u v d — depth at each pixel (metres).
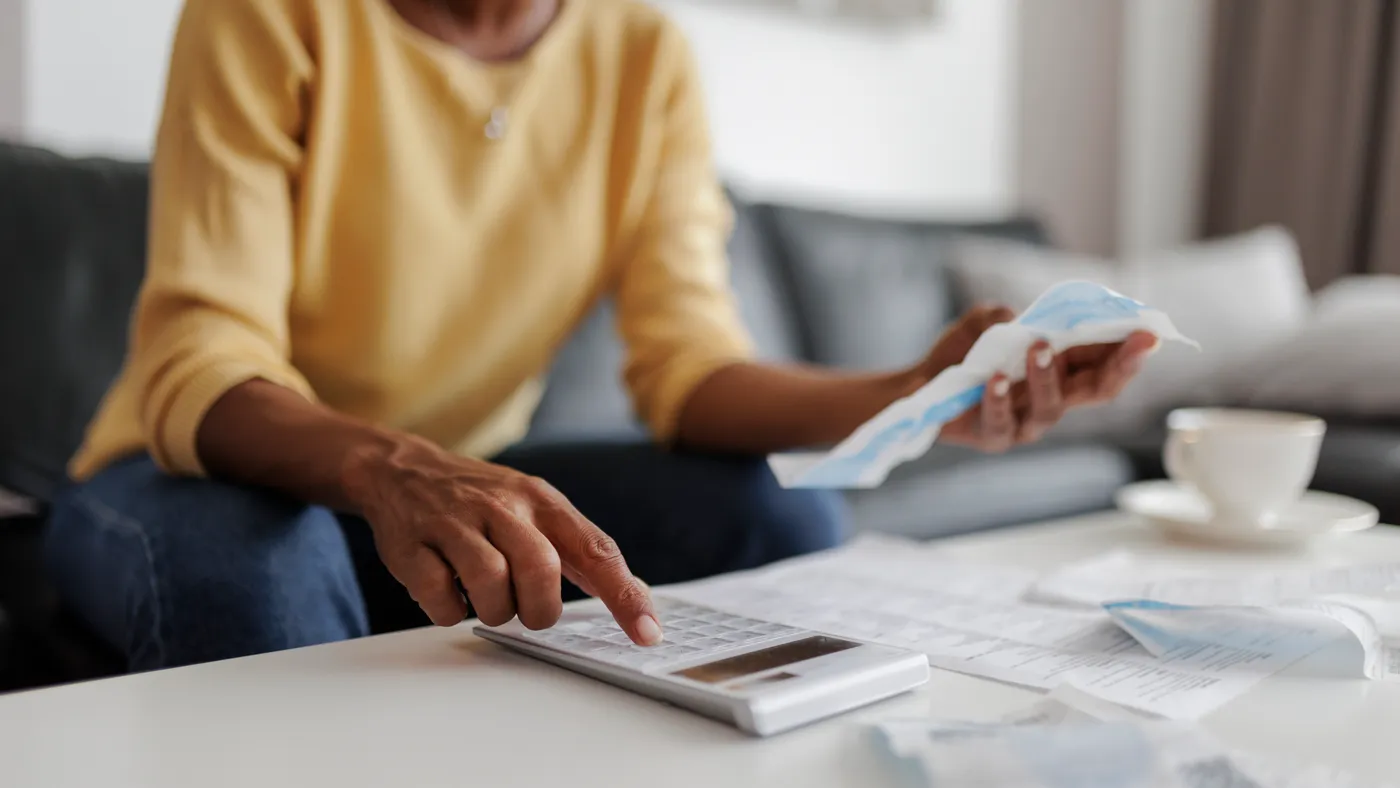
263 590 0.59
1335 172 2.72
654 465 0.88
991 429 0.72
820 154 2.40
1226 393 1.99
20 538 1.10
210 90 0.81
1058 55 2.90
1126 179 3.01
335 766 0.36
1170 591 0.58
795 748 0.37
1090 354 0.71
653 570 0.84
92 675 0.78
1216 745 0.35
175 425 0.67
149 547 0.64
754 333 1.83
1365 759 0.37
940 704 0.42
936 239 2.23
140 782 0.34
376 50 0.91
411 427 1.01
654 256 1.06
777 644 0.47
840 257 2.06
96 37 1.52
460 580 0.49
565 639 0.49
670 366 0.98
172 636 0.60
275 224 0.81
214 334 0.71
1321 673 0.46
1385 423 1.73
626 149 1.08
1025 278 2.12
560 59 1.03
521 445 1.05
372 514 0.57
